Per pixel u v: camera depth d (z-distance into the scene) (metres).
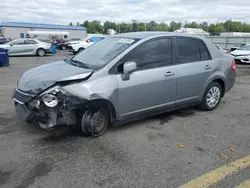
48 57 19.38
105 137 3.92
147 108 4.28
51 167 3.04
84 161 3.20
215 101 5.46
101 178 2.85
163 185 2.75
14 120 4.50
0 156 3.26
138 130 4.23
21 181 2.76
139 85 4.04
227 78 5.51
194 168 3.09
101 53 4.25
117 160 3.24
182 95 4.74
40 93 3.42
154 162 3.21
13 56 19.38
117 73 3.86
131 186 2.72
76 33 61.84
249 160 3.31
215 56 5.26
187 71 4.69
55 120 3.49
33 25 58.75
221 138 4.00
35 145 3.59
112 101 3.80
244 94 7.20
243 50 16.23
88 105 3.65
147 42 4.21
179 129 4.33
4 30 54.94
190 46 4.85
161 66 4.35
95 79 3.66
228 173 3.00
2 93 6.50
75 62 4.33
